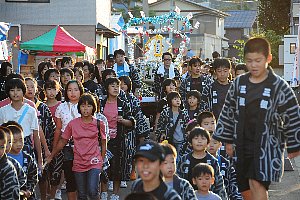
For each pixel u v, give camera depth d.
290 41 30.55
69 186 10.98
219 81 12.38
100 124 10.55
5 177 7.86
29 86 11.12
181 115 12.97
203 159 8.99
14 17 30.86
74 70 13.93
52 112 12.12
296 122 7.16
